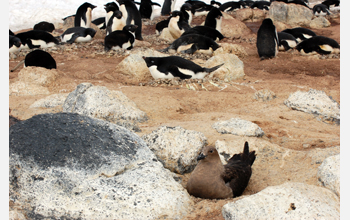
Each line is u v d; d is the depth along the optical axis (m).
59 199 4.04
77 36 15.22
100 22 20.59
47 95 8.81
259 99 8.96
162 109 7.86
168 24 18.14
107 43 13.62
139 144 5.02
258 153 5.86
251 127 6.52
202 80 10.23
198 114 7.73
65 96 8.09
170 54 13.02
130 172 4.50
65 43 15.03
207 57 12.98
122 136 4.95
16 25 20.67
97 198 4.05
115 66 11.70
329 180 4.64
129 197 4.06
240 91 9.68
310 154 5.62
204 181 4.46
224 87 9.92
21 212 3.92
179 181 5.16
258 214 3.84
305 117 7.89
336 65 12.75
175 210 4.09
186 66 10.10
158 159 5.46
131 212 3.96
